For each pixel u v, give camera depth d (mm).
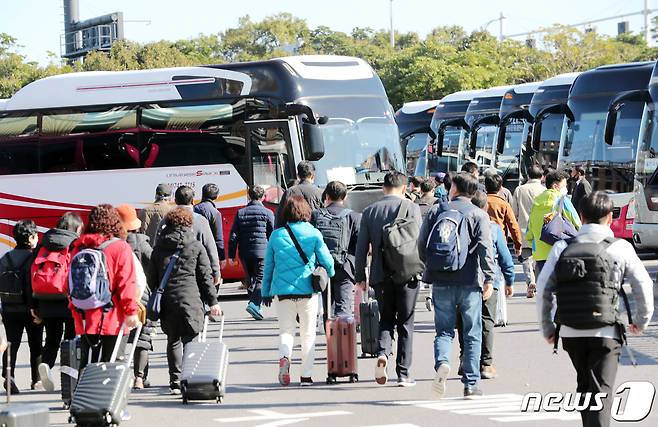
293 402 19938
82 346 18391
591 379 13953
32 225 21734
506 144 64062
